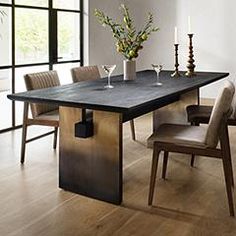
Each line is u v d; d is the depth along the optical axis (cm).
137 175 346
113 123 278
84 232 246
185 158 394
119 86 343
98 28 630
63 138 304
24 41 512
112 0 658
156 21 705
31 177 338
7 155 398
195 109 392
